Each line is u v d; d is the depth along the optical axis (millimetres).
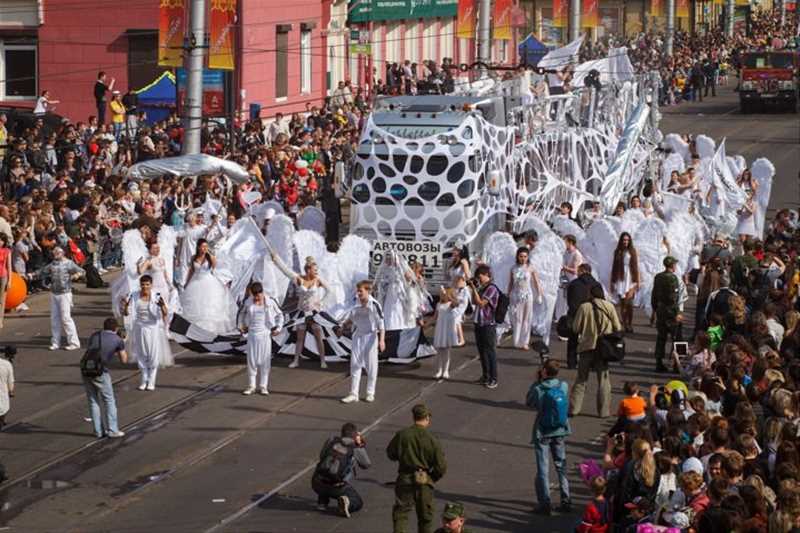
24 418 28984
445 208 40500
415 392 31641
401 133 41062
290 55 71438
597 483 20766
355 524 22875
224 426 28516
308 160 59188
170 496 24125
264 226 43844
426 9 88062
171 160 43562
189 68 47375
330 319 33906
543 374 23672
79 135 50875
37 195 42562
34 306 40281
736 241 51531
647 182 53375
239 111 59562
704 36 132625
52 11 64188
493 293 32062
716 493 18391
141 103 60406
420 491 21141
